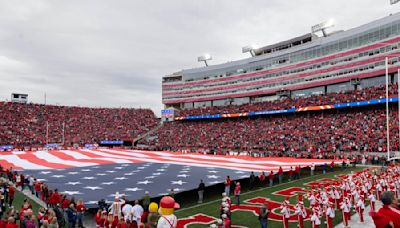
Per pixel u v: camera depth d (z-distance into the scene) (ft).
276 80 326.44
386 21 234.38
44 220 50.67
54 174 129.59
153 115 413.39
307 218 75.00
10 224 45.96
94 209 74.23
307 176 135.64
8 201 88.63
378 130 200.13
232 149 253.85
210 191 101.55
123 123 370.53
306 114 276.82
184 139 307.99
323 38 284.41
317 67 289.12
